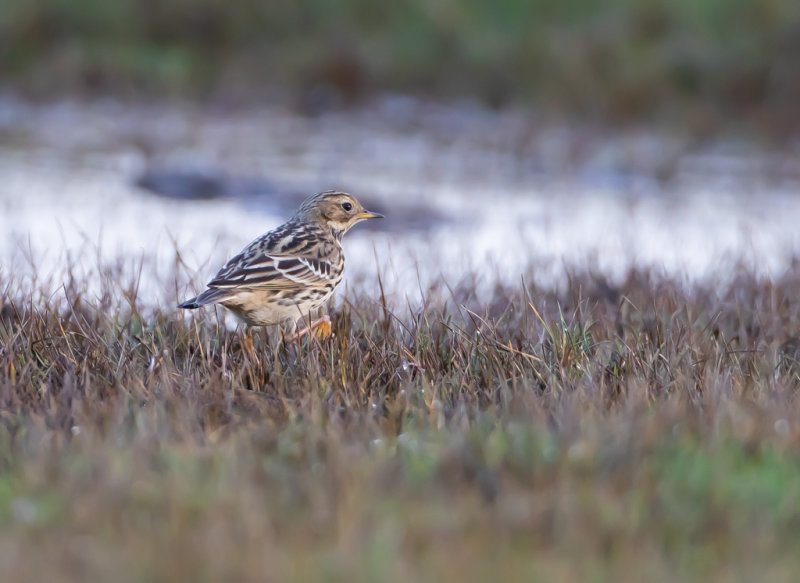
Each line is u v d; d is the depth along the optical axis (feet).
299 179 80.94
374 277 52.70
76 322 37.60
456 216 71.10
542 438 26.66
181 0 120.67
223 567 20.42
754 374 34.53
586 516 22.71
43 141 93.45
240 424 29.01
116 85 113.39
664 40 114.62
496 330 37.37
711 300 46.34
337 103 111.86
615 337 38.24
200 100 112.37
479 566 20.80
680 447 26.66
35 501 23.34
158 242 59.47
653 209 75.10
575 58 111.75
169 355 34.60
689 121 103.19
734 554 21.67
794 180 85.66
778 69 109.29
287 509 23.18
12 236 57.82
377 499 23.50
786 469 25.50
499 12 123.03
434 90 114.42
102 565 20.43
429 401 30.76
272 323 37.17
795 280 50.47
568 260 55.67
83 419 28.43
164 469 24.99
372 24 122.42
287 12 122.83
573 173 87.10
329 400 30.99
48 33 117.80
